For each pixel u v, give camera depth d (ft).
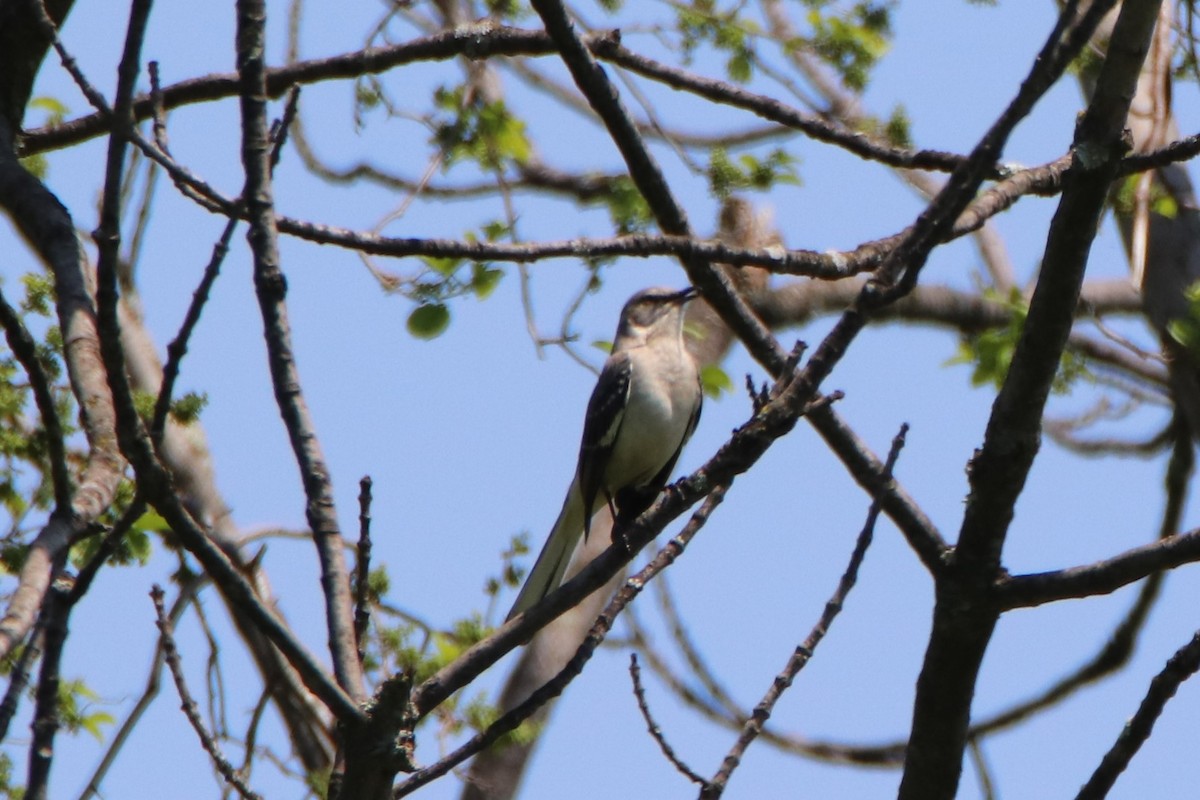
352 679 22.95
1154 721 25.16
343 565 24.00
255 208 23.89
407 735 22.41
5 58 37.73
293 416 24.38
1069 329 27.09
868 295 26.09
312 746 40.16
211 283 21.39
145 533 35.40
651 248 29.14
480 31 39.01
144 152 23.32
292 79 40.50
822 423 32.94
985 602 28.84
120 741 33.96
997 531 28.53
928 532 31.73
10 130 35.91
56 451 24.99
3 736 22.12
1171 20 44.14
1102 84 26.16
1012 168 34.86
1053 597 28.50
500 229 41.01
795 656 25.82
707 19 41.42
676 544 26.45
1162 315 47.83
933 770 30.27
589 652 25.08
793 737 52.19
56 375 36.29
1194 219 48.47
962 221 32.65
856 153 36.76
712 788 24.70
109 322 20.38
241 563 41.68
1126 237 49.49
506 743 39.22
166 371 21.29
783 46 41.32
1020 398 27.63
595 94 32.83
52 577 24.25
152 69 24.57
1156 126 44.62
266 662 40.01
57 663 22.04
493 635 26.58
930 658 29.78
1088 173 26.09
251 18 23.66
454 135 42.57
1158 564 27.81
